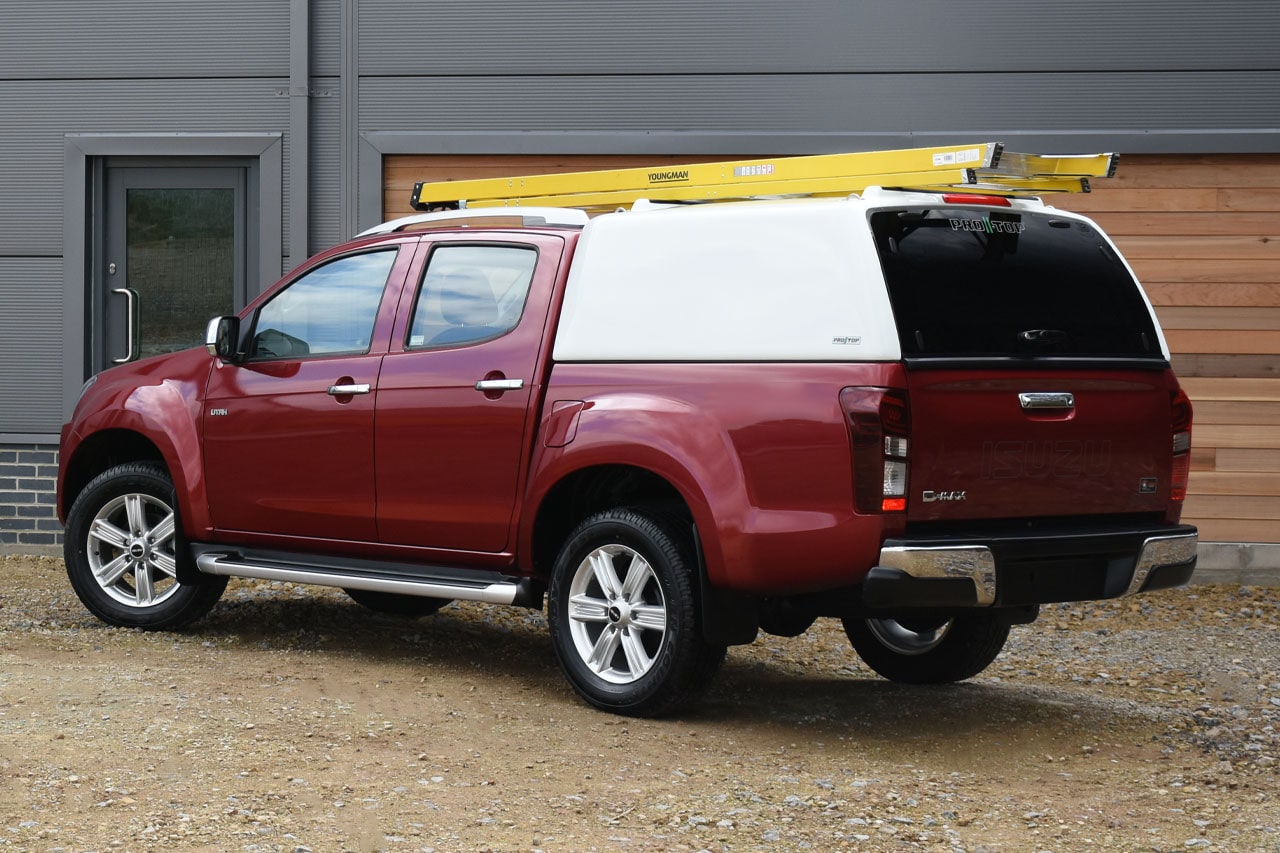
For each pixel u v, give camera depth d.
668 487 6.20
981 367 5.21
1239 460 9.86
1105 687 6.89
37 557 10.30
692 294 5.59
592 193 6.57
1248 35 9.76
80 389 10.41
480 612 8.25
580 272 5.94
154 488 7.12
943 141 9.86
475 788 4.73
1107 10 9.80
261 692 5.86
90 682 5.86
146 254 10.50
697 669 5.57
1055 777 5.20
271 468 6.70
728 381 5.39
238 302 10.42
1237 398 9.86
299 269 6.90
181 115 10.32
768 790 4.85
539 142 10.05
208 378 6.98
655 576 5.62
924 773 5.18
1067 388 5.39
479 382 6.09
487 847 4.17
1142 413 5.61
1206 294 9.88
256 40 10.25
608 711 5.80
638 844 4.25
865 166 5.59
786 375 5.25
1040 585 5.27
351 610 8.02
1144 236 9.91
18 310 10.47
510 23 10.08
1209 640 8.11
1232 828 4.61
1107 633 8.29
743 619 5.51
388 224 6.89
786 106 9.95
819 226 5.30
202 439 6.93
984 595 5.07
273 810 4.39
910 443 5.05
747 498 5.29
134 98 10.36
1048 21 9.82
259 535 6.79
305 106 10.16
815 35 9.92
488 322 6.21
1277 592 9.56
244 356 6.94
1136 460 5.60
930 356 5.14
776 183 5.89
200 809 4.36
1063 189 5.90
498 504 6.04
